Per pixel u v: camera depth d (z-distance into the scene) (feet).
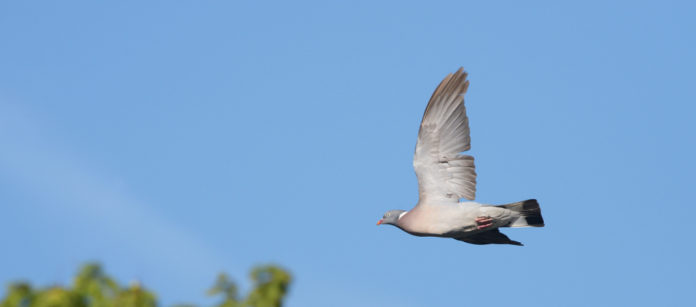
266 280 29.43
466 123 53.36
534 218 54.19
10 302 23.73
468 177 53.52
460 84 53.62
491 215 53.21
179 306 26.14
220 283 28.78
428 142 53.78
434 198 53.98
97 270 25.73
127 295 25.64
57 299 23.85
